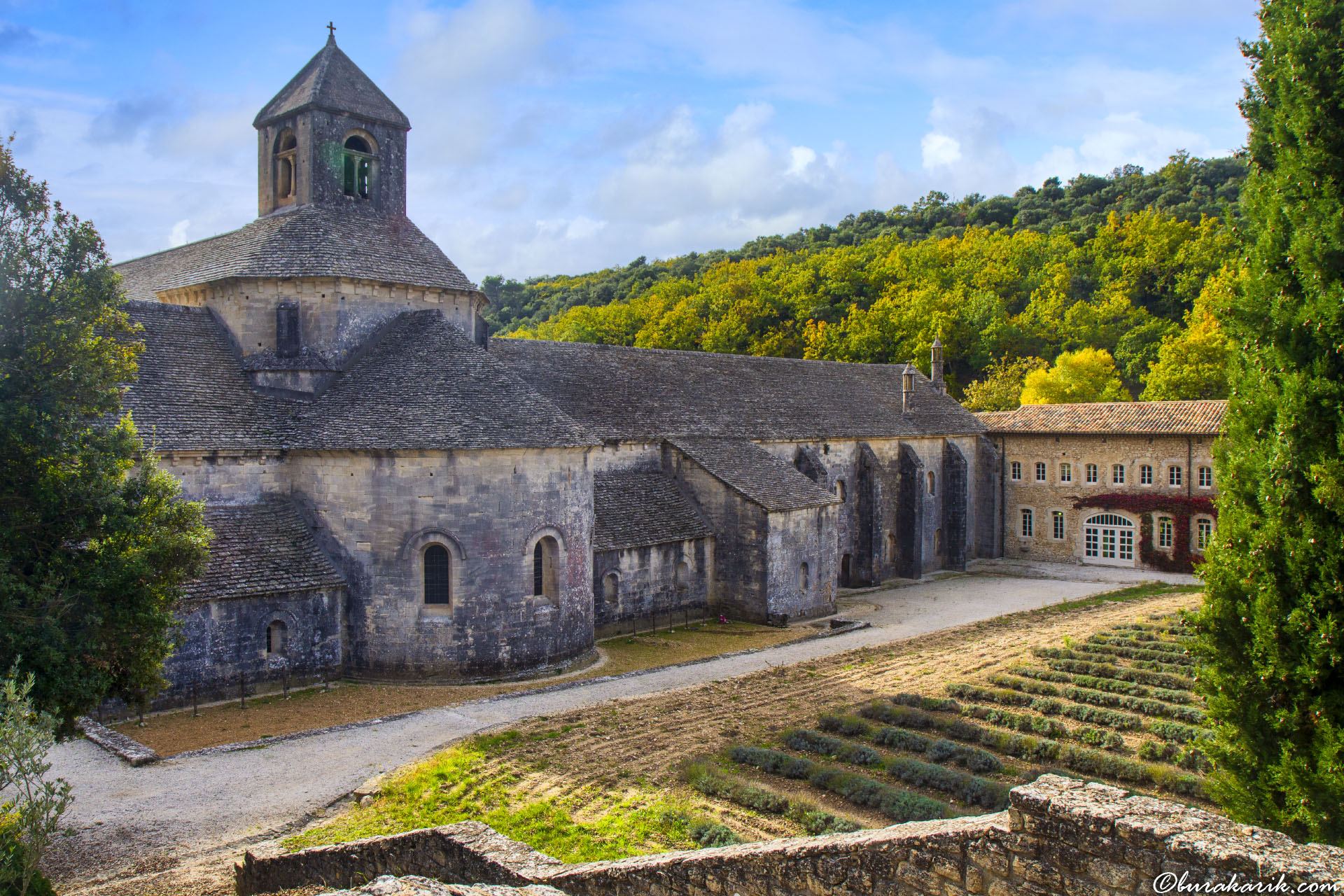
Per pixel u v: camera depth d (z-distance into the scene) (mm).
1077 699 28250
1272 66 14875
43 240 17812
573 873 11852
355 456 29297
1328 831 12508
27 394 17062
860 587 53250
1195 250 99875
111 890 15438
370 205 35844
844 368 61250
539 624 30859
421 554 29172
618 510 39281
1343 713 12703
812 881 10234
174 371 30141
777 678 30250
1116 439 58656
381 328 33406
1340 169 13734
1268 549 13539
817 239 176625
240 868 15461
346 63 35938
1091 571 57656
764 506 40219
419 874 13430
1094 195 144125
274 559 28359
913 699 27062
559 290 187375
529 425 30703
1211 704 14234
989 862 8852
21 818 12375
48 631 15922
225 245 35031
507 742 23047
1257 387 14258
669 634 38812
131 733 24219
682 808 19031
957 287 106250
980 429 62906
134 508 18125
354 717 25781
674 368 49594
